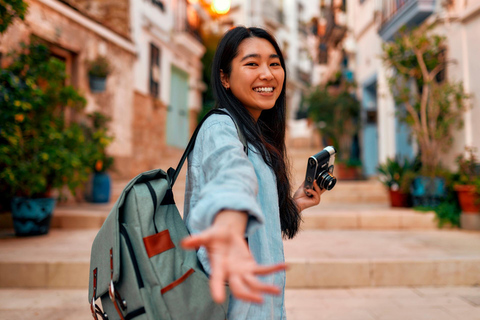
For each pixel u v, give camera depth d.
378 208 5.42
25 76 3.85
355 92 9.91
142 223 0.87
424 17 5.81
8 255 3.15
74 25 6.27
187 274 0.85
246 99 1.03
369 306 2.56
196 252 0.91
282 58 1.16
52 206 4.15
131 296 0.83
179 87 11.00
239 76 1.02
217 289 0.51
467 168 4.51
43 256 3.12
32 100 3.79
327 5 11.74
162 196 0.93
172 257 0.87
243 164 0.72
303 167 7.93
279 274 0.94
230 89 1.07
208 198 0.64
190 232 0.93
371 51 8.27
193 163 0.94
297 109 23.47
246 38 1.05
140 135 8.41
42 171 3.83
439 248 3.50
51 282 2.94
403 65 5.39
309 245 3.67
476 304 2.59
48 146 3.83
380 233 4.38
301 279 3.00
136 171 8.20
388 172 5.53
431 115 4.98
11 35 4.92
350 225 4.67
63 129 4.35
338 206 5.75
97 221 4.59
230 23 15.72
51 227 4.62
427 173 4.92
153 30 8.94
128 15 7.95
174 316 0.83
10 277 2.94
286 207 1.09
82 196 5.97
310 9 24.61
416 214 4.67
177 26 10.28
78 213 4.66
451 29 5.19
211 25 14.73
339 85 10.26
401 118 5.45
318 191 1.25
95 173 5.91
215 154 0.77
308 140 15.47
